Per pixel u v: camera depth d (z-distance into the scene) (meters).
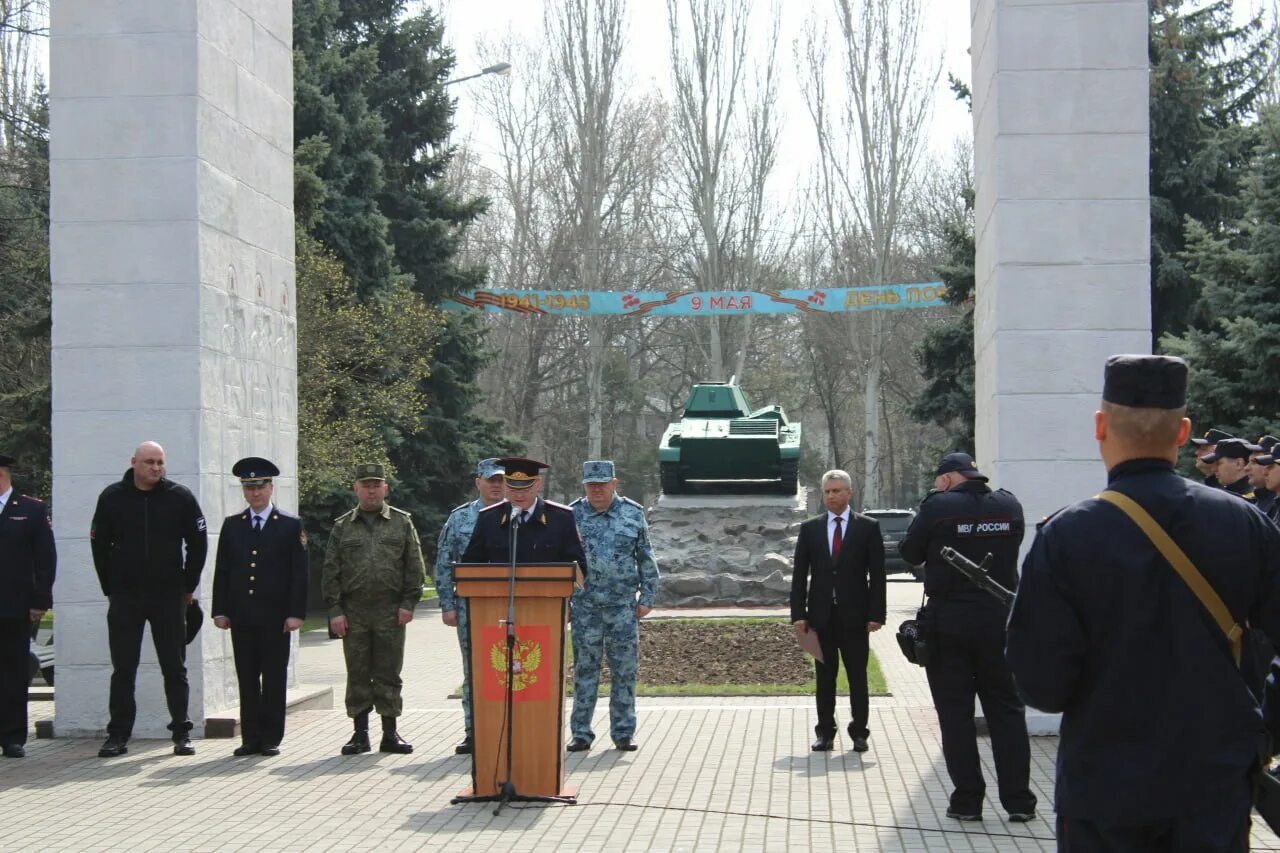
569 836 7.98
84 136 11.77
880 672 15.70
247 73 12.92
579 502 11.21
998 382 11.26
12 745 10.88
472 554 9.66
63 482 11.73
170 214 11.68
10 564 10.93
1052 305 11.23
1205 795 3.91
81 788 9.61
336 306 27.39
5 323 28.80
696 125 50.25
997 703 8.29
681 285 55.94
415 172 37.22
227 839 8.04
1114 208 11.23
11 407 28.41
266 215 13.39
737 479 28.59
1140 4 11.25
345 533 11.03
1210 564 4.03
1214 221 30.05
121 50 11.74
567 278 51.78
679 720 12.25
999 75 11.33
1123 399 4.22
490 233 60.19
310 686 14.01
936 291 31.52
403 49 37.31
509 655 8.65
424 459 34.66
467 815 8.58
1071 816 4.08
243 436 12.66
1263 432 20.17
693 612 23.53
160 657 10.99
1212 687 3.97
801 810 8.62
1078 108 11.27
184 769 10.30
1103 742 4.05
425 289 35.47
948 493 8.41
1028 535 11.15
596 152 49.59
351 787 9.55
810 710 12.80
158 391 11.65
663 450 28.50
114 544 11.00
